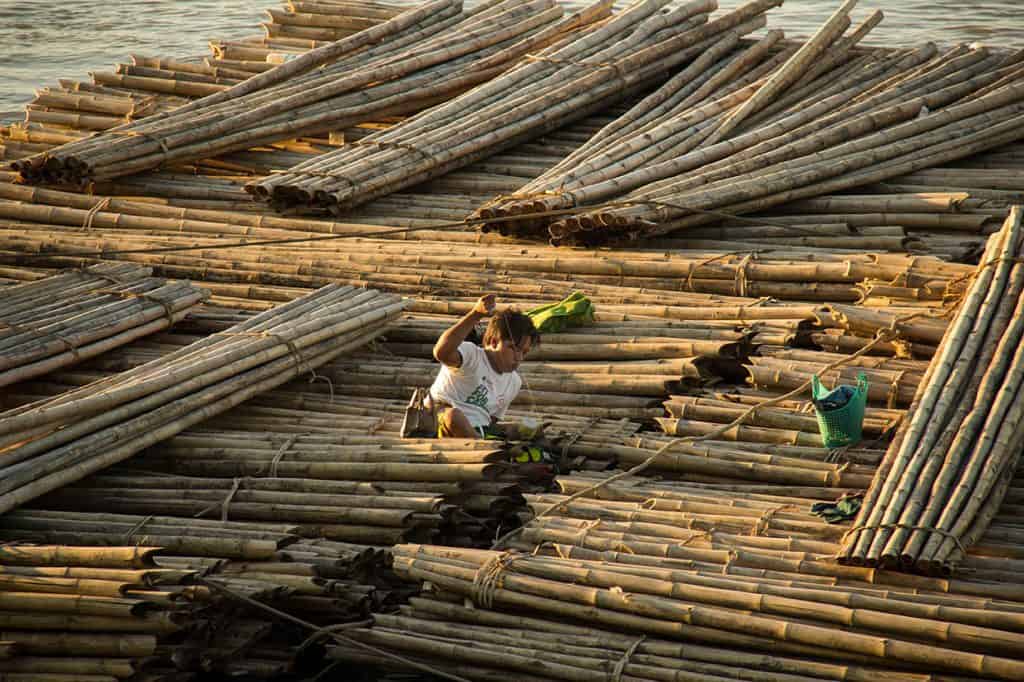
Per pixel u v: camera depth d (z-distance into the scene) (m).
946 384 29.98
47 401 31.56
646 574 25.14
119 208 52.91
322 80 59.22
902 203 44.44
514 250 45.56
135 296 39.75
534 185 48.00
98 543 27.61
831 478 29.16
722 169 46.97
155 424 31.75
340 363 37.47
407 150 51.53
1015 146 50.34
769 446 30.80
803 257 41.97
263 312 39.22
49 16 127.44
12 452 29.16
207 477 31.30
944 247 41.78
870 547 24.64
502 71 60.97
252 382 34.31
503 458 29.83
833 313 35.75
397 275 43.94
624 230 44.66
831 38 56.09
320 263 45.16
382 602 27.17
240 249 47.62
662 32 60.41
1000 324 31.95
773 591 24.16
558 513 28.53
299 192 49.28
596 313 39.38
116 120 60.16
